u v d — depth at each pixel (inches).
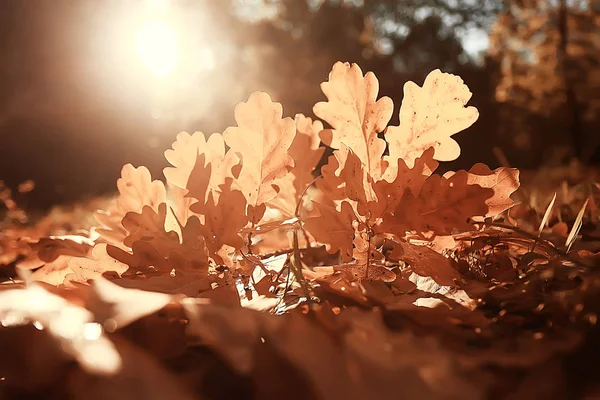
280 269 22.5
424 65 727.1
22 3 438.9
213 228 22.8
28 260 26.1
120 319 13.2
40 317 13.6
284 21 680.4
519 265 23.5
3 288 19.2
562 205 38.1
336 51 671.8
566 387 12.7
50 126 443.5
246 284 22.0
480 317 15.9
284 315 16.6
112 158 459.2
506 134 595.8
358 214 22.4
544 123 577.9
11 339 13.9
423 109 24.0
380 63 684.7
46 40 447.8
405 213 22.2
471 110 23.6
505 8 542.0
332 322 14.3
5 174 426.9
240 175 23.7
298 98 658.2
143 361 12.5
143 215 23.7
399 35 727.1
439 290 20.4
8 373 13.7
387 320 15.9
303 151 27.2
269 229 22.7
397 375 11.3
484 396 12.1
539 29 490.3
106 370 12.1
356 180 22.3
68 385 13.5
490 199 22.0
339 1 677.3
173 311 16.1
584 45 485.4
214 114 610.9
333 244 21.7
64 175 438.9
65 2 452.4
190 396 12.3
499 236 24.4
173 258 21.7
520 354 13.1
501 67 557.6
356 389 11.5
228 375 14.4
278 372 13.4
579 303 16.0
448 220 22.0
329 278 22.2
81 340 13.1
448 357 12.2
